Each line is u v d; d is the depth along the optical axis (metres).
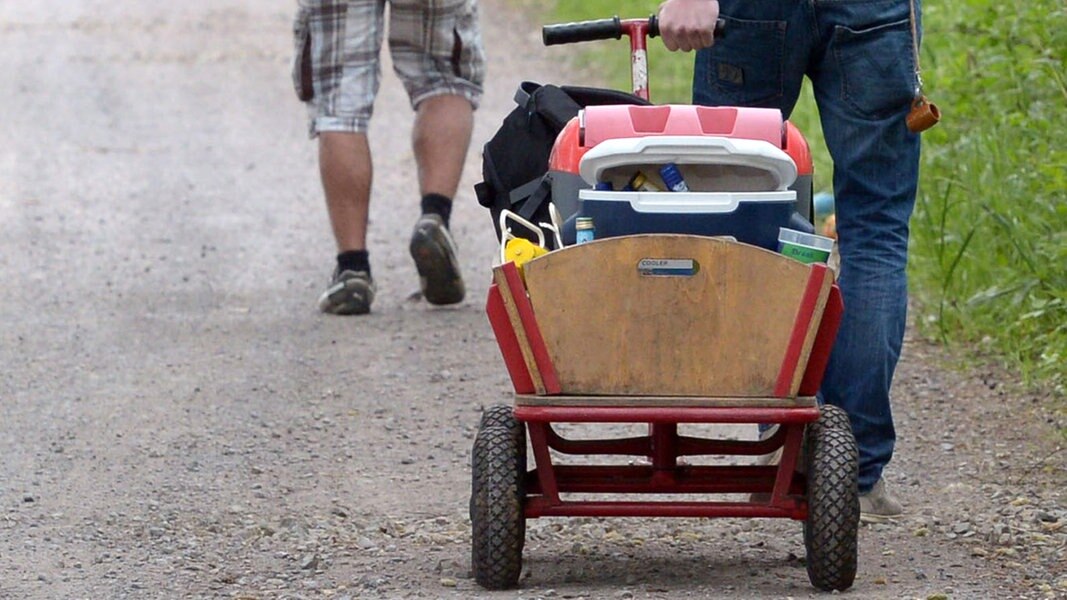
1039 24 26.23
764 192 14.87
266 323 27.58
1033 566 16.11
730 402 14.47
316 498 18.98
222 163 42.47
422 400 23.14
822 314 14.39
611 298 14.41
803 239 14.80
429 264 27.89
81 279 30.75
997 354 24.64
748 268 14.34
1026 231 25.42
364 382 24.03
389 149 44.06
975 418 21.73
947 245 27.36
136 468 20.17
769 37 17.45
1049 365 22.86
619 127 15.41
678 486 15.65
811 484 14.91
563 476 15.69
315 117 28.06
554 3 68.69
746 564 16.41
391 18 28.31
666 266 14.35
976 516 17.81
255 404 22.97
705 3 16.73
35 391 23.64
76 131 47.03
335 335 26.73
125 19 71.44
